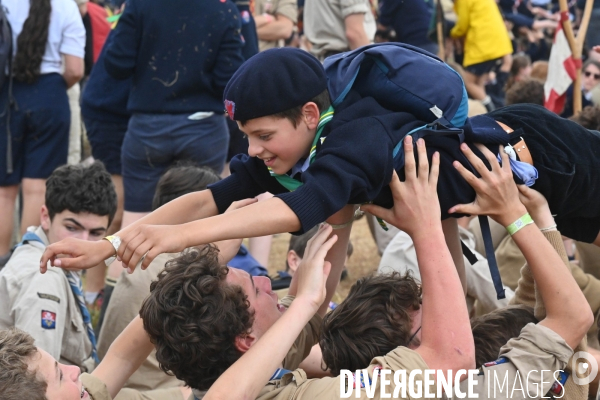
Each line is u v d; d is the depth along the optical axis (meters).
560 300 2.60
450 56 7.50
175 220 2.83
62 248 2.37
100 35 7.69
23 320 3.40
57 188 3.81
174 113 5.34
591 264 4.27
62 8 5.86
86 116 6.01
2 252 5.91
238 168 2.90
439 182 2.63
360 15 6.30
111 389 2.74
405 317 2.64
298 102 2.52
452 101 2.62
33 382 2.19
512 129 2.86
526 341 2.57
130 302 3.63
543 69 7.69
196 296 2.48
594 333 3.91
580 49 6.11
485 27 7.27
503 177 2.64
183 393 3.10
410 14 7.28
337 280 2.98
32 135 5.88
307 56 2.58
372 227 5.73
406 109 2.62
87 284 5.84
